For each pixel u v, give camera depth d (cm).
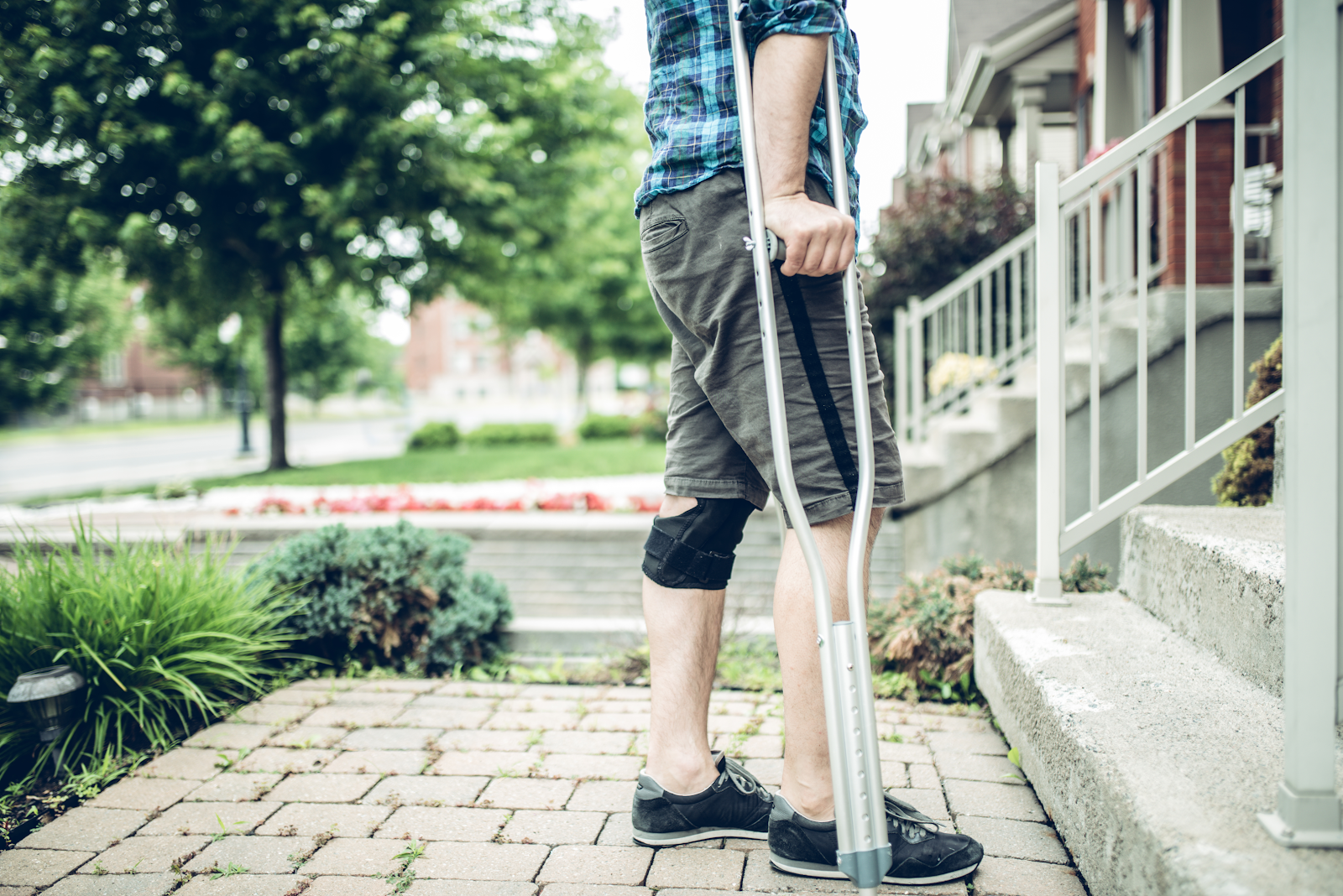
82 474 1414
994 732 223
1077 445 452
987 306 529
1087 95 825
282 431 1199
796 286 130
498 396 6059
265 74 980
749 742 214
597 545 451
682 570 157
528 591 453
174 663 247
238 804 186
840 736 115
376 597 299
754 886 145
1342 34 107
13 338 1883
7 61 868
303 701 257
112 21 919
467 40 1106
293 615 299
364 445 2173
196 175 959
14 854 166
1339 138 106
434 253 1174
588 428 1806
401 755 212
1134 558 237
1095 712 157
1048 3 916
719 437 154
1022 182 773
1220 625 186
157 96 958
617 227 1919
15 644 233
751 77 127
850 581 118
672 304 142
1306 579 108
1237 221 223
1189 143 228
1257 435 279
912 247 700
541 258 1311
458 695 262
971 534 471
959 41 945
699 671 159
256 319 1194
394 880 151
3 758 219
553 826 171
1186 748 140
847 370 134
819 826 142
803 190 126
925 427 565
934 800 179
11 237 956
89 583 251
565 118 1191
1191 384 229
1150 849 114
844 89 145
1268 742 142
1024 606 236
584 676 287
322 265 1170
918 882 143
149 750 222
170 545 298
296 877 154
